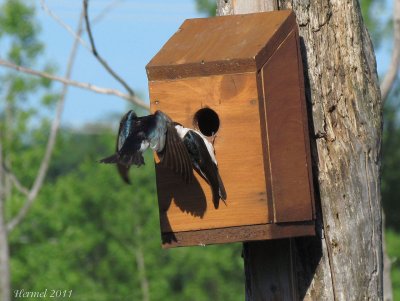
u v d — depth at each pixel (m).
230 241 11.61
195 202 11.64
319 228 12.32
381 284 12.50
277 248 12.22
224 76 11.51
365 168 12.38
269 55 11.63
